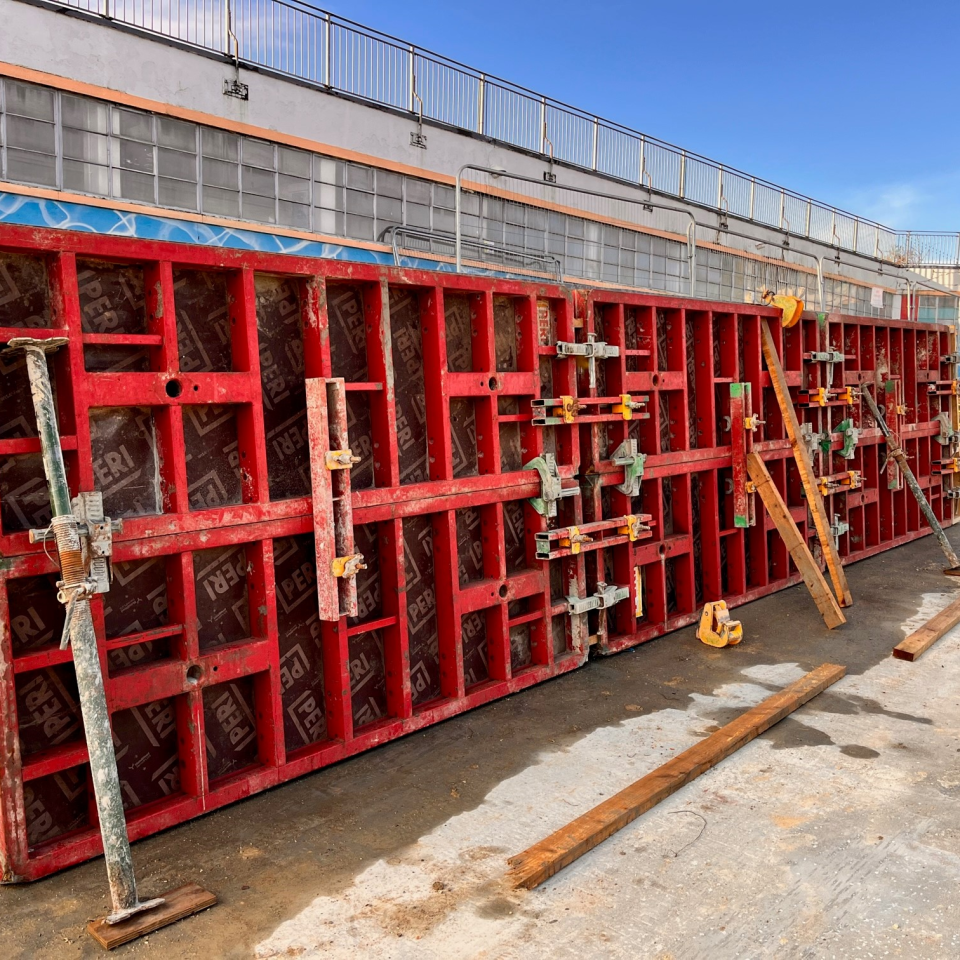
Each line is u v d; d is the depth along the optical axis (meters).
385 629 4.94
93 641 3.06
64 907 3.23
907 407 11.23
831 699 5.48
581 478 6.33
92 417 3.69
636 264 24.56
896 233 35.78
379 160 17.56
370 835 3.78
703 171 26.92
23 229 3.31
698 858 3.53
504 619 5.54
